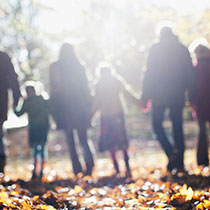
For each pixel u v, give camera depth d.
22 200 5.51
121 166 13.33
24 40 28.02
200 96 8.78
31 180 8.95
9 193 6.45
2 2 26.09
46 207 5.20
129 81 26.75
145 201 5.75
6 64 7.75
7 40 27.84
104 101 9.07
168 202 5.39
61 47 9.30
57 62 9.23
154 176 8.41
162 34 8.55
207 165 9.18
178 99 8.45
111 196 6.40
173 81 8.41
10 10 26.56
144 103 8.66
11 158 19.70
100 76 9.17
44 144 9.42
